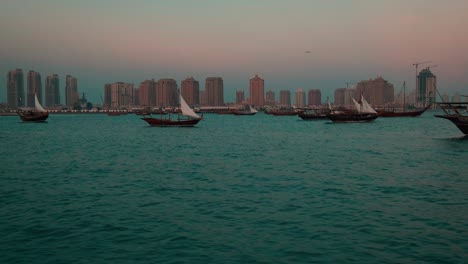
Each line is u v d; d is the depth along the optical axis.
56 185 29.33
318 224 19.06
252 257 15.16
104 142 71.12
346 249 15.85
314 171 35.25
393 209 21.64
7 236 17.61
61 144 67.12
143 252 15.73
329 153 50.19
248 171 35.66
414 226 18.61
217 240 16.97
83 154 51.12
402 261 14.68
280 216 20.47
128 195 25.67
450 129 102.62
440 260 14.73
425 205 22.48
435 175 32.66
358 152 51.09
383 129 103.81
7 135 91.94
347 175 32.88
